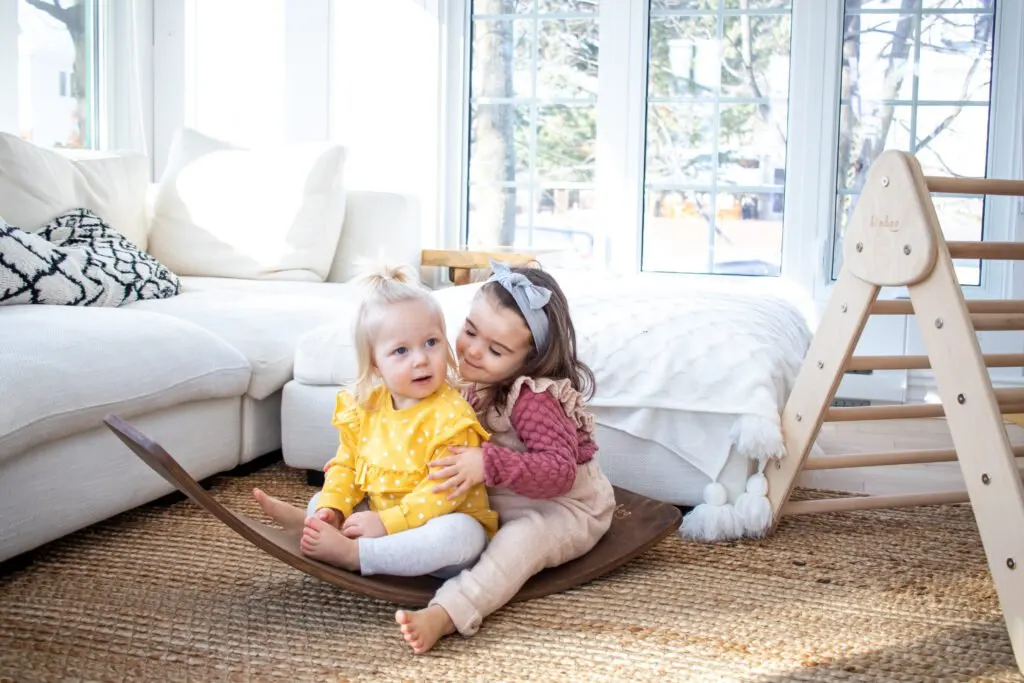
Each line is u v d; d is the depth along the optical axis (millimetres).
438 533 1489
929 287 1604
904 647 1453
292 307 2553
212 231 3164
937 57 3494
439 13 3768
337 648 1417
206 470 2152
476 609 1461
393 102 3826
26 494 1636
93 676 1318
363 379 1577
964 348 1538
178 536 1880
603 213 3752
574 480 1603
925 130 3527
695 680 1335
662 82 3713
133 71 3871
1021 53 3395
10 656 1370
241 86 3938
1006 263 3467
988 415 1492
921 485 2381
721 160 3693
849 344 1796
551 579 1610
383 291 1548
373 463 1565
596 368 2004
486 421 1646
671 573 1737
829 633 1498
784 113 3615
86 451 1770
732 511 1913
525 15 3801
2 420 1550
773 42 3600
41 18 3484
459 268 3578
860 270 1754
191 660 1371
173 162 3295
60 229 2656
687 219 3748
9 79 3295
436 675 1338
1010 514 1447
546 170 3852
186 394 2018
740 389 1928
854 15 3533
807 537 1949
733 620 1538
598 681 1328
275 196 3170
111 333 1904
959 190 1663
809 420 1874
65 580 1652
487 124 3879
